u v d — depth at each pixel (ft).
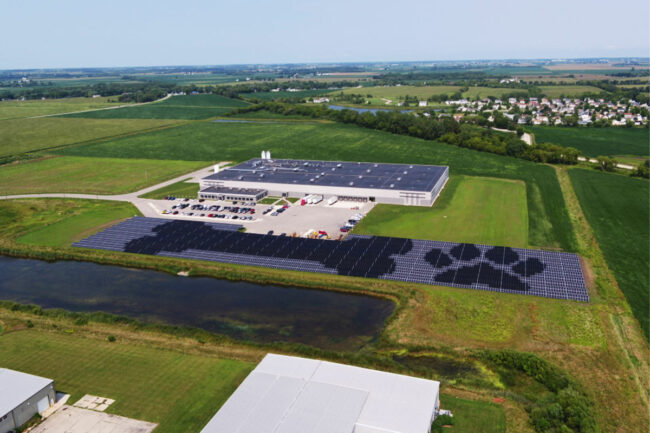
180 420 183.83
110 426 181.27
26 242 384.06
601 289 289.33
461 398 194.18
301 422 166.20
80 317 264.72
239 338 248.73
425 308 269.64
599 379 208.33
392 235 379.96
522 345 234.58
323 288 300.40
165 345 236.63
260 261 334.44
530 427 177.99
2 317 268.21
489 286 290.35
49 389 191.62
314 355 227.40
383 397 180.04
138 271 332.80
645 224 405.80
